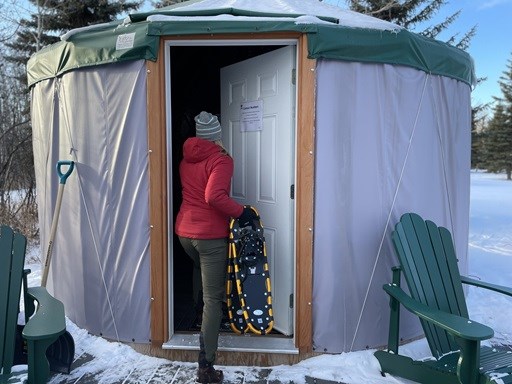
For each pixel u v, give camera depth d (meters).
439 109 3.41
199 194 2.78
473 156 35.81
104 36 3.03
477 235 8.23
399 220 3.06
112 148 3.11
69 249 3.45
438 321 2.34
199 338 3.02
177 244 5.45
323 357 3.01
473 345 2.26
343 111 2.95
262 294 3.03
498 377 2.23
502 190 19.14
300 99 2.90
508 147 30.58
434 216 3.46
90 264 3.29
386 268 3.15
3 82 10.02
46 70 3.51
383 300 3.16
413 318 3.34
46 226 3.78
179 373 2.88
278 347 3.00
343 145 2.96
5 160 8.62
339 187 2.98
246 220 3.01
